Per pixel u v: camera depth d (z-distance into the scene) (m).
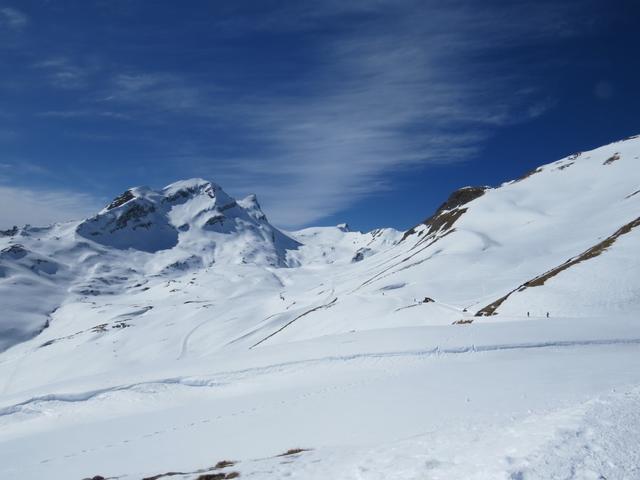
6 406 38.16
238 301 191.75
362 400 25.19
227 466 16.31
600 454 9.66
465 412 18.66
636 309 48.78
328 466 13.41
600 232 118.25
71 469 22.38
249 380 37.34
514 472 9.27
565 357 30.66
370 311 89.12
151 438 25.97
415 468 11.23
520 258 117.06
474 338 38.47
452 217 195.38
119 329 166.62
